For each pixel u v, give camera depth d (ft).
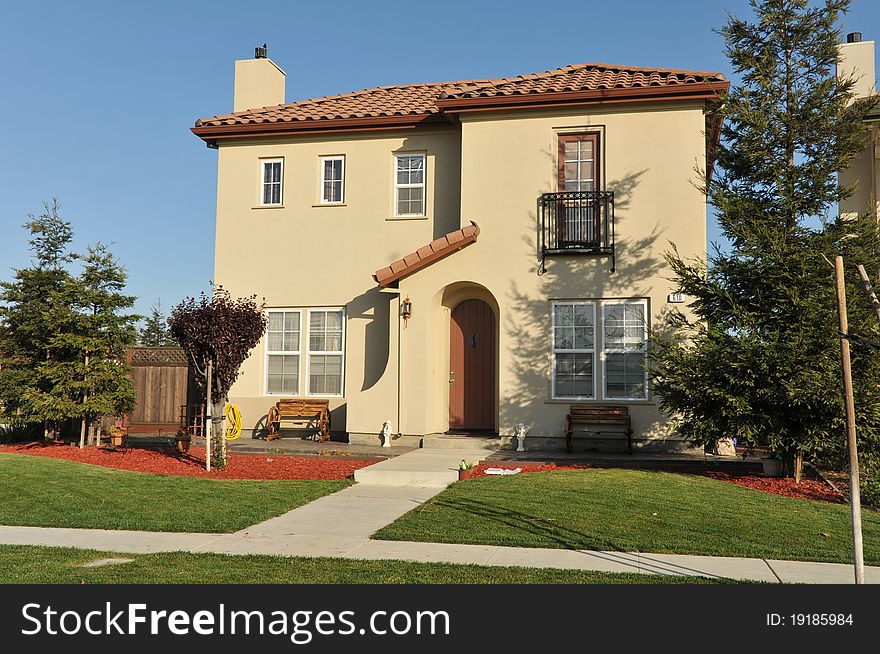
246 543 25.85
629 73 53.93
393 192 56.29
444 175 55.31
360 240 56.39
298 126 57.11
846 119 38.99
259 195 58.75
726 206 38.55
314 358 56.75
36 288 51.21
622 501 31.71
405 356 50.67
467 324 53.36
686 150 48.21
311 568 22.43
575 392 48.60
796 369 35.29
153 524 28.48
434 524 28.37
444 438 49.34
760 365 35.76
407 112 55.67
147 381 56.44
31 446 50.83
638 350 47.98
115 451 48.62
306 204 57.57
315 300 56.80
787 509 31.22
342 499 34.04
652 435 47.09
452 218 54.80
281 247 57.67
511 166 50.49
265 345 57.41
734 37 40.63
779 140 38.99
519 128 50.67
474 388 52.95
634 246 48.26
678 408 39.37
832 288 35.78
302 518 29.99
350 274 56.34
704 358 37.73
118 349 51.21
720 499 32.63
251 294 57.72
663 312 47.32
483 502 31.81
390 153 56.49
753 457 45.19
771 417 36.58
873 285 35.47
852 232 37.60
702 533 27.04
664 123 48.60
